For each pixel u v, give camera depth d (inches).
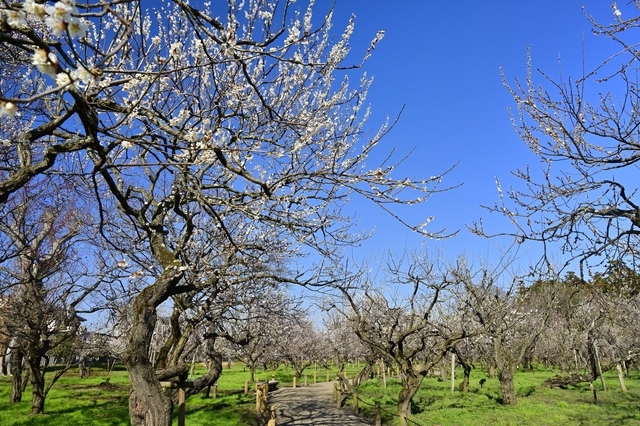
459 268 811.4
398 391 1040.8
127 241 446.0
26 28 123.3
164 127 202.1
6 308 607.5
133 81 175.2
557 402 830.5
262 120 276.5
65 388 1099.9
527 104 269.4
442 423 621.9
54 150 185.0
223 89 251.0
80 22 107.8
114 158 279.1
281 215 294.8
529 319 930.1
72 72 119.3
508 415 684.1
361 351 1163.3
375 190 226.2
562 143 259.3
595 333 847.7
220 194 359.3
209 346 542.0
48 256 607.8
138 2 141.7
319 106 276.8
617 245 272.8
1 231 511.8
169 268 292.8
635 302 732.0
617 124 244.7
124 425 633.6
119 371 1761.8
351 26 270.2
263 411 627.8
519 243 290.8
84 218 571.2
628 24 219.6
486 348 1034.7
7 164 321.4
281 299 609.6
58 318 660.1
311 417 722.8
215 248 382.3
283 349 1174.3
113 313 650.2
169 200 311.6
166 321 687.1
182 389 402.6
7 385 1123.3
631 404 783.1
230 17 218.4
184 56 255.3
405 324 871.1
